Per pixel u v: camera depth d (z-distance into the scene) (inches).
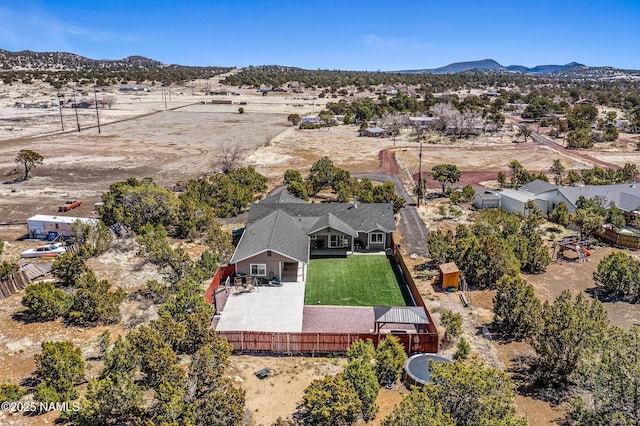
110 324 1032.8
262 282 1234.0
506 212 1934.1
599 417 595.8
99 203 1983.3
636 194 1868.8
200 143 3752.5
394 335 893.8
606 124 4766.2
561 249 1492.4
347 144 3838.6
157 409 644.7
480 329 1017.5
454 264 1248.8
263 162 3075.8
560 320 792.3
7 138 3786.9
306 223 1507.1
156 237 1435.8
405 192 2365.9
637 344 635.5
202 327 877.2
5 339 952.9
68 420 690.8
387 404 754.8
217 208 1899.6
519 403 766.5
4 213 1920.5
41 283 1091.3
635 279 1165.7
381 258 1434.5
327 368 862.5
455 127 4301.2
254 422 710.5
